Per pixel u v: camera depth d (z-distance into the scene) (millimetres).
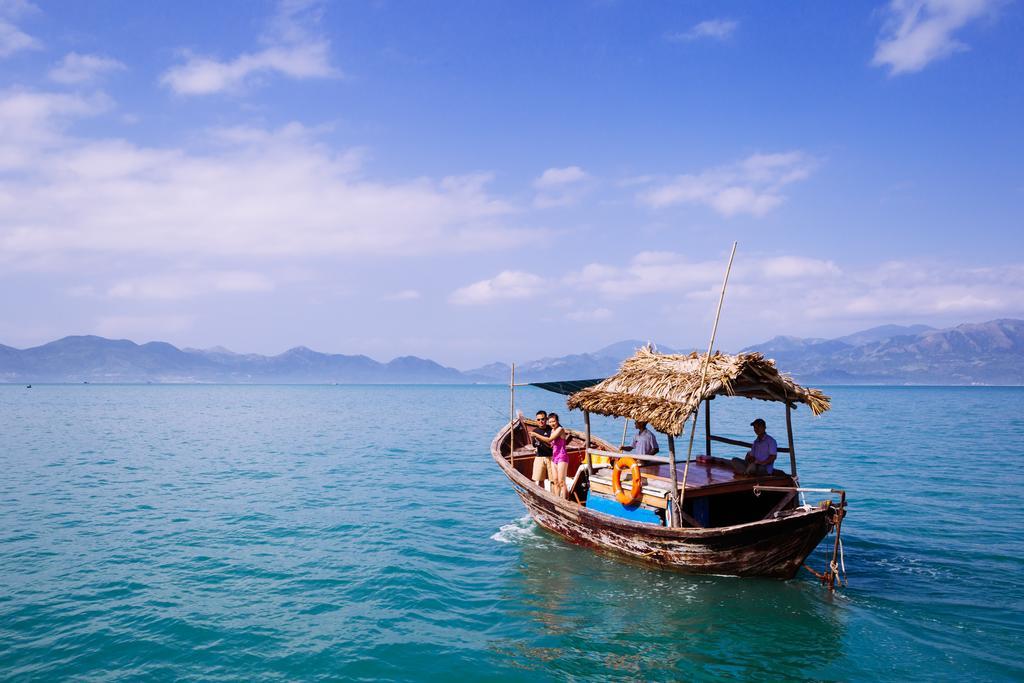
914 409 84625
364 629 9773
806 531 10828
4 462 28000
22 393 168875
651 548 12055
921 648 8898
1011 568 12164
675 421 10953
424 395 177250
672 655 8805
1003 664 8406
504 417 68500
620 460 12977
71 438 39938
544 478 16172
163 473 25125
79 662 8664
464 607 10664
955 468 25266
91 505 18750
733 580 11523
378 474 25203
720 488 11969
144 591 11398
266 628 9805
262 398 144500
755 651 8906
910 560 12680
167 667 8539
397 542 14695
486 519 17172
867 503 18141
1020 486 21000
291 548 14195
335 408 91312
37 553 13703
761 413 71312
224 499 19812
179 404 102625
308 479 23828
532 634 9555
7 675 8281
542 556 13531
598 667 8516
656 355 13875
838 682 8023
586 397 13516
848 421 56875
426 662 8688
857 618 9914
